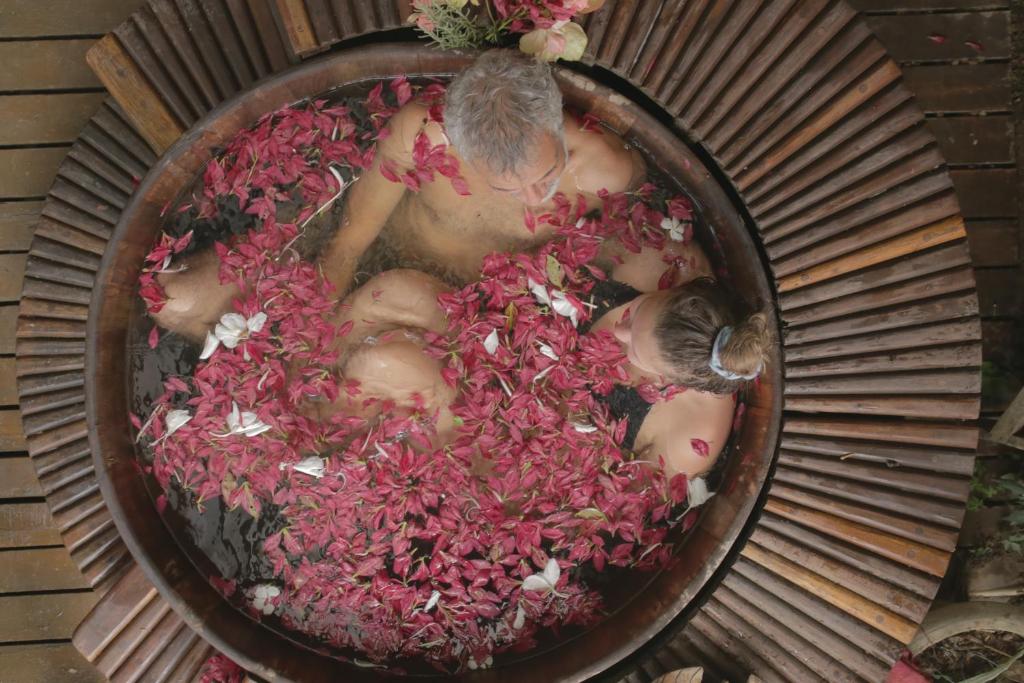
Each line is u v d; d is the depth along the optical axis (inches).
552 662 63.5
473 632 67.0
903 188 60.9
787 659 63.9
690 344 56.4
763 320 53.3
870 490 62.1
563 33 57.4
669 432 65.8
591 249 66.9
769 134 61.7
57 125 82.1
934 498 61.4
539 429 67.8
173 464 66.7
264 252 67.3
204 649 65.8
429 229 67.4
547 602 66.9
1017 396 70.4
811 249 62.6
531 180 56.0
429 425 66.5
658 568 66.3
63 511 67.5
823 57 60.4
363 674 65.2
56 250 68.1
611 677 66.9
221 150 64.6
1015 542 77.5
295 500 67.6
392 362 63.1
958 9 80.0
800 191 62.3
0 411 82.2
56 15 81.4
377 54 60.4
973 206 80.6
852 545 62.4
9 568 82.3
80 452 67.7
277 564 67.1
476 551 67.9
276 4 62.5
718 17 60.3
